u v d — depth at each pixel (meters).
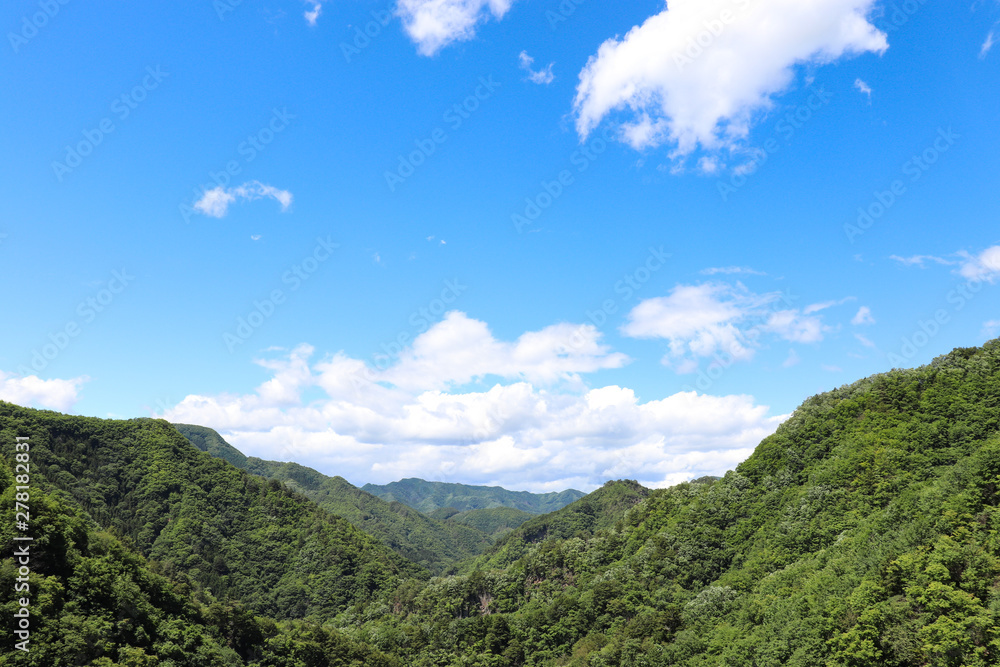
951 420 118.06
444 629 146.00
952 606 68.00
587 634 129.00
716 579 128.00
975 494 82.25
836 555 99.50
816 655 79.06
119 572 100.06
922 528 82.69
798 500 125.50
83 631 81.75
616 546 162.12
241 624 115.81
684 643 105.31
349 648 132.62
